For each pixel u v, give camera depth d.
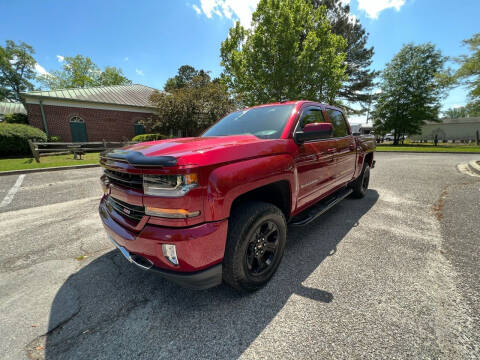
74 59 39.00
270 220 1.98
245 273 1.81
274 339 1.49
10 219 3.74
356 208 4.03
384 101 29.66
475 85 15.95
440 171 7.42
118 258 2.59
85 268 2.40
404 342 1.43
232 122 2.98
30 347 1.48
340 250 2.61
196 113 18.08
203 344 1.47
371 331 1.52
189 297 1.93
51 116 15.84
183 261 1.50
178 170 1.40
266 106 2.98
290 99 14.60
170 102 17.75
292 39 13.78
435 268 2.21
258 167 1.81
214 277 1.64
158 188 1.47
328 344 1.44
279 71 14.39
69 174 7.63
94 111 17.28
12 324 1.68
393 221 3.42
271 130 2.44
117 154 1.74
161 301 1.89
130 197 1.64
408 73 27.44
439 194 4.69
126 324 1.66
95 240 3.02
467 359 1.31
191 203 1.45
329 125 2.33
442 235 2.90
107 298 1.94
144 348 1.46
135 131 19.17
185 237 1.45
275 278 2.13
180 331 1.58
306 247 2.71
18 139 12.36
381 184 5.79
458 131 38.47
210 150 1.58
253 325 1.61
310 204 2.79
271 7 13.92
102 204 2.25
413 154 14.55
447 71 17.28
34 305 1.87
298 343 1.45
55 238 3.08
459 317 1.61
